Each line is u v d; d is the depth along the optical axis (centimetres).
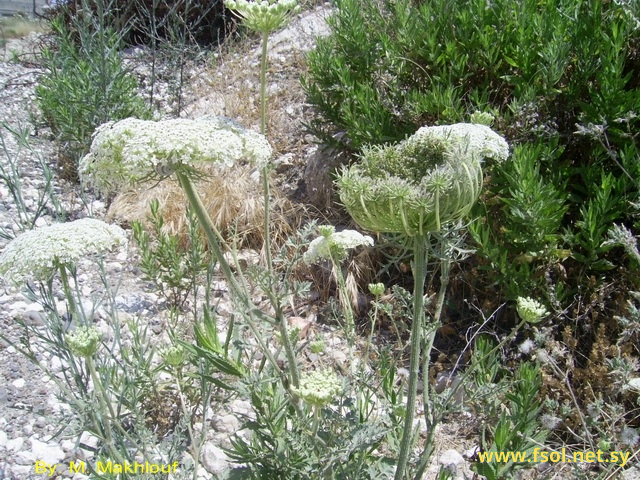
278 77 734
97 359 304
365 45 500
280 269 479
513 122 407
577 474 269
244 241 509
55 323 281
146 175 205
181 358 256
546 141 413
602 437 285
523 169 361
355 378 294
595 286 375
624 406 333
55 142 631
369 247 469
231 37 855
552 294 358
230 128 210
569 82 423
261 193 538
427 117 457
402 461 206
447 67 477
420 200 173
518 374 315
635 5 393
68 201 562
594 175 390
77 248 217
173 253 428
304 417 217
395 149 198
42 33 925
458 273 414
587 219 365
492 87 465
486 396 259
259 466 242
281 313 215
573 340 352
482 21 458
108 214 543
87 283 466
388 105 480
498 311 408
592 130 344
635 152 374
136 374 293
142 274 486
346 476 228
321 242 280
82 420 233
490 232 401
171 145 185
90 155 207
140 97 655
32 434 328
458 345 410
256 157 208
